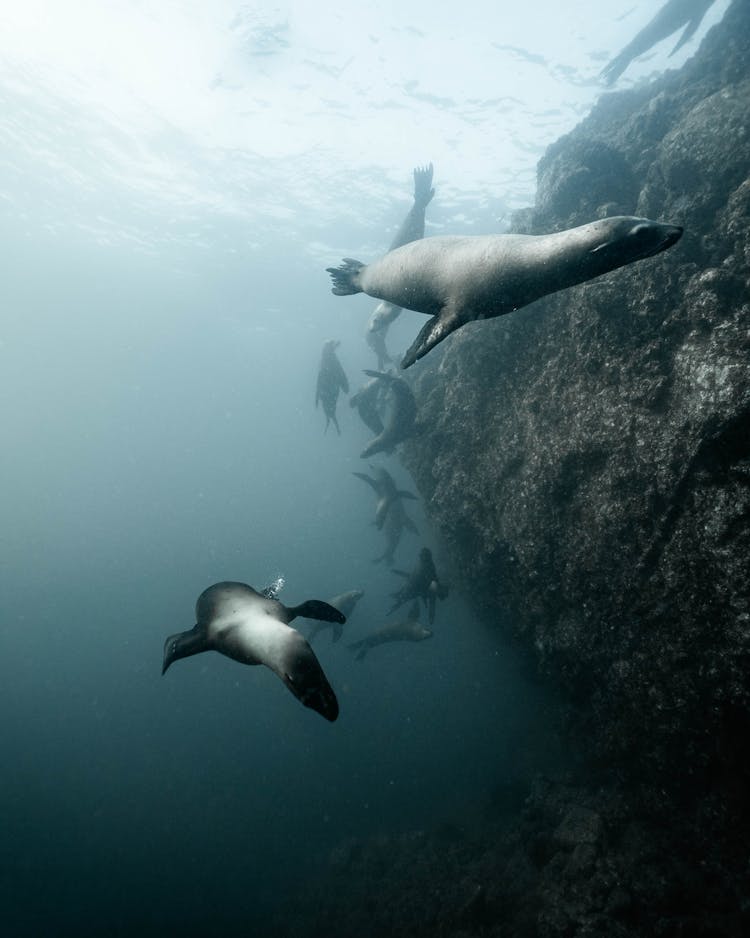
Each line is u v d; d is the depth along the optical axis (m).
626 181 9.31
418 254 3.83
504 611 9.92
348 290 4.79
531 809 10.17
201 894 17.94
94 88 18.98
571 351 7.92
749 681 5.12
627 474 6.55
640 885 6.59
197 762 26.83
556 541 7.80
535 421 8.38
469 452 10.18
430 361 13.30
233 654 3.11
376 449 12.51
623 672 6.62
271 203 22.92
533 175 19.91
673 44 17.89
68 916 18.80
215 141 20.73
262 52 18.83
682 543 5.79
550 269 2.95
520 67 19.34
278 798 21.56
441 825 13.68
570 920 6.71
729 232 6.35
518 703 16.33
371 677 26.45
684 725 5.87
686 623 5.73
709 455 5.64
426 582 10.67
